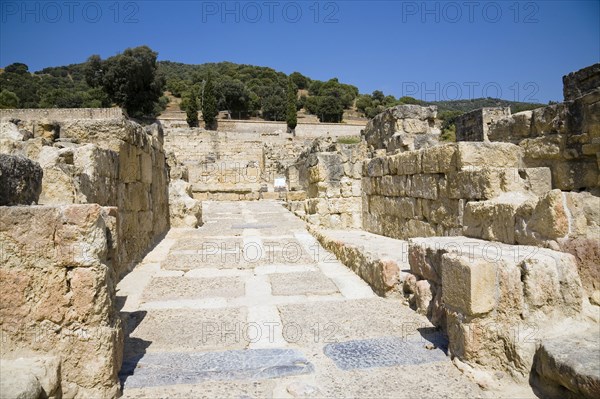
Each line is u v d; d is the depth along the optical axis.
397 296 5.92
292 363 3.96
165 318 5.27
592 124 6.16
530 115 7.48
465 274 3.78
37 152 5.81
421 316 5.12
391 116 13.66
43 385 2.85
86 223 3.17
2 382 2.65
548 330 3.69
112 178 7.02
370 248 8.25
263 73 87.25
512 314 3.75
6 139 5.77
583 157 6.40
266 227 13.55
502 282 3.74
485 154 7.22
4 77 64.81
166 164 14.15
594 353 3.28
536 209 4.71
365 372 3.76
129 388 3.49
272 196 27.20
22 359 3.00
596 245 4.20
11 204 3.54
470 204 5.95
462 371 3.72
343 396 3.37
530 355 3.56
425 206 8.47
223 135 43.34
